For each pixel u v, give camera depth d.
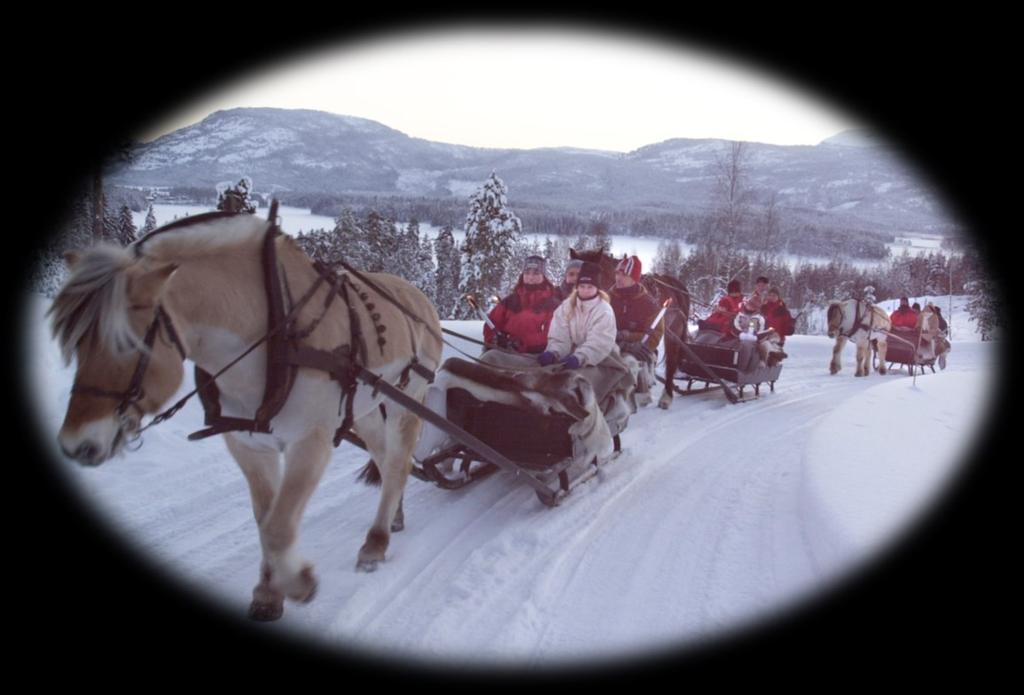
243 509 6.29
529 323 8.02
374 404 5.13
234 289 4.11
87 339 3.51
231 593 4.88
